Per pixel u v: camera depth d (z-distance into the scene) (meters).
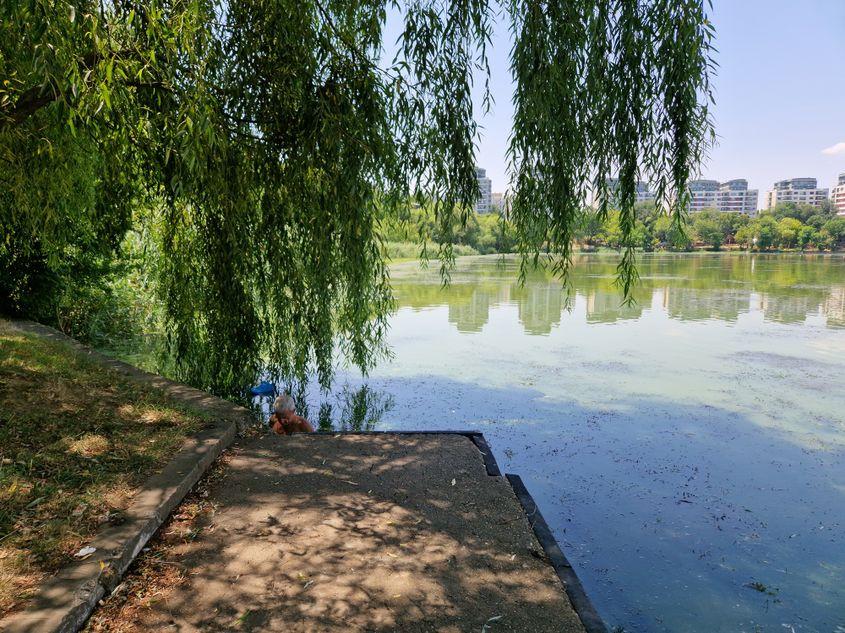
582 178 4.45
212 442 4.12
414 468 4.07
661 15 4.20
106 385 5.15
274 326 7.20
